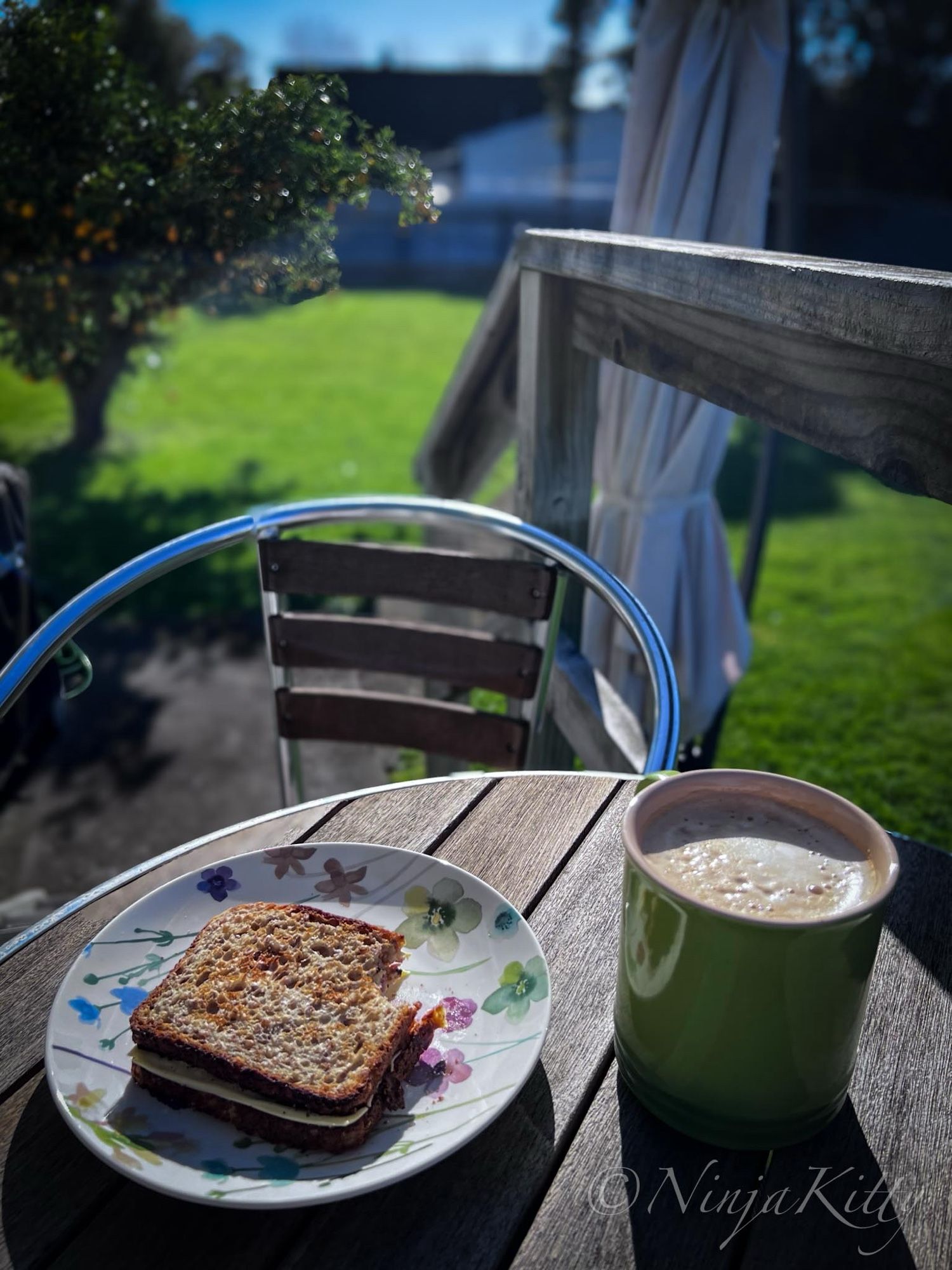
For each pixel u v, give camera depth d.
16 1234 0.54
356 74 10.96
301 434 7.61
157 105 1.74
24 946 0.76
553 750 1.87
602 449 1.99
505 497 2.45
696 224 1.80
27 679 1.14
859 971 0.55
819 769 3.25
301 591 1.40
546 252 1.51
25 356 2.29
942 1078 0.65
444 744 1.44
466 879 0.77
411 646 1.41
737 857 0.59
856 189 19.61
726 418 1.94
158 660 3.99
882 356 0.77
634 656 2.07
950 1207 0.57
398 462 6.86
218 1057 0.58
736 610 2.16
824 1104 0.59
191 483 6.36
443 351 10.79
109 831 2.85
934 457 0.73
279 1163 0.56
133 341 4.04
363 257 15.12
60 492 6.12
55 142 1.65
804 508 6.23
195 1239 0.54
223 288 1.77
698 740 2.38
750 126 1.76
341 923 0.72
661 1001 0.58
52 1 1.66
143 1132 0.58
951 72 18.83
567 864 0.85
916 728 3.54
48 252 1.78
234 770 3.16
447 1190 0.57
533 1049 0.62
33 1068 0.65
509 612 1.36
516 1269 0.53
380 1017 0.63
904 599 4.82
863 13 19.02
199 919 0.76
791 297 0.84
